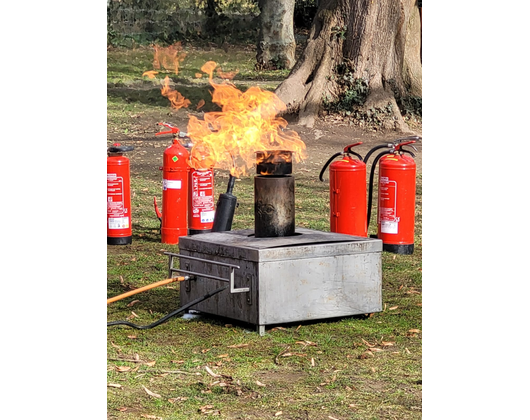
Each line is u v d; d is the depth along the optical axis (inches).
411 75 633.6
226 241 214.7
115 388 170.6
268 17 873.5
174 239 315.3
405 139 296.0
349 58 617.9
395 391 169.6
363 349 195.5
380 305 220.4
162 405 161.6
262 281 202.1
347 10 618.2
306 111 610.5
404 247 296.7
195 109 664.4
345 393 168.2
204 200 316.2
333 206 294.2
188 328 213.0
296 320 208.1
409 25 634.2
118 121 607.5
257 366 184.2
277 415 156.6
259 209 220.2
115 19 1029.2
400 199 294.0
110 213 310.7
